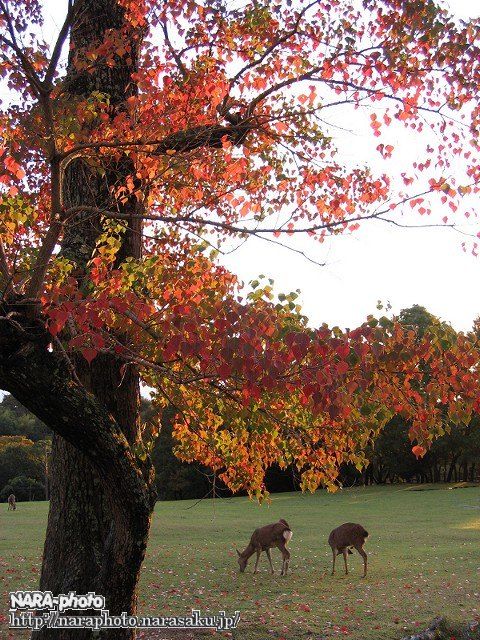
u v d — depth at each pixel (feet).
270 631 33.86
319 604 40.22
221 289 19.39
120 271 19.13
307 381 14.32
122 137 21.81
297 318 16.38
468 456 171.73
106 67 26.05
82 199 24.77
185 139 22.85
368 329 14.57
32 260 19.92
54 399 17.99
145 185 23.08
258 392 15.56
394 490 159.84
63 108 19.95
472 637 30.66
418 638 29.43
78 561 22.77
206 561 57.82
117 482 19.47
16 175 18.20
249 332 14.02
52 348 19.30
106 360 23.72
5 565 53.93
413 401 17.39
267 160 27.81
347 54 21.17
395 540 70.90
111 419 19.15
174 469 176.14
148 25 24.16
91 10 26.25
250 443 25.40
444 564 54.75
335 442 22.53
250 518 100.42
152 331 18.15
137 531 20.29
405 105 21.11
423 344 16.14
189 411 23.97
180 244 26.43
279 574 51.57
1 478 204.33
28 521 97.19
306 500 140.87
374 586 45.83
